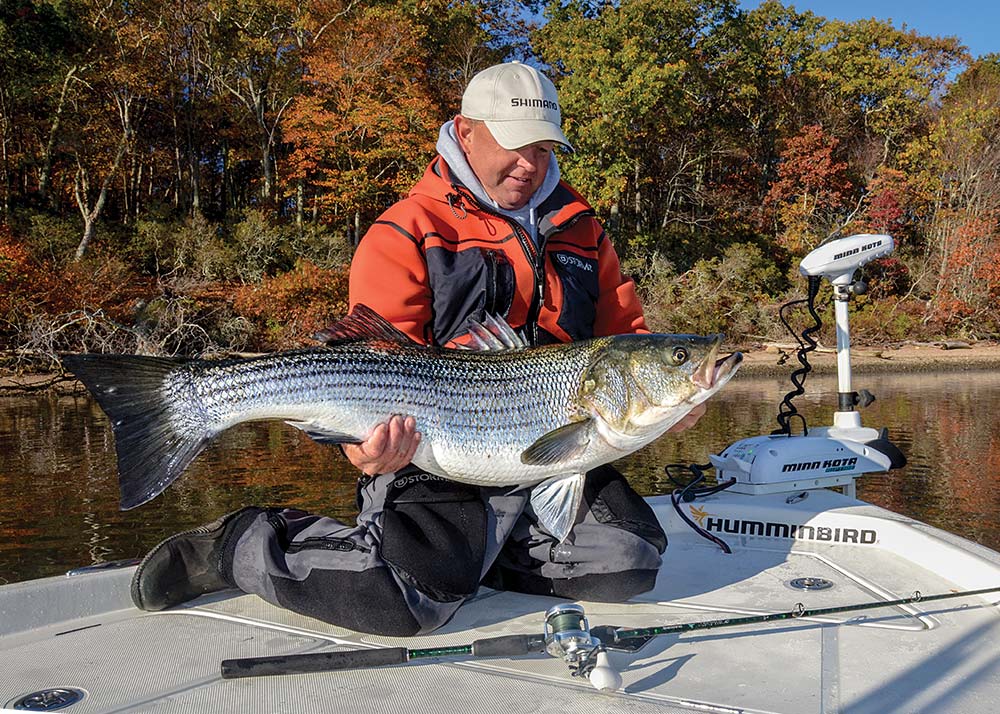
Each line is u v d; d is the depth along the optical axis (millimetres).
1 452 11836
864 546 3525
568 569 2891
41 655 2455
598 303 3451
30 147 36500
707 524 3805
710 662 2359
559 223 3170
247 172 44250
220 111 37938
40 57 32188
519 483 2785
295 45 36938
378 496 2812
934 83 48625
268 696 2154
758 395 19531
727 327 31703
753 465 3791
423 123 33438
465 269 2969
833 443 3883
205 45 35531
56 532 7715
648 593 3031
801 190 42188
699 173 42000
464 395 2678
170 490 9375
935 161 41000
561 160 34906
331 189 36469
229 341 26438
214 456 11492
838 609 2598
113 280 26562
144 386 2496
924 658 2363
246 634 2627
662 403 2746
